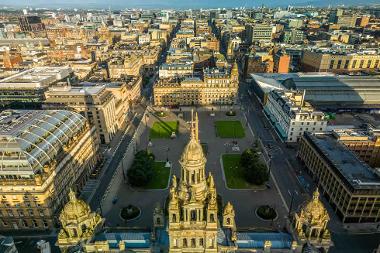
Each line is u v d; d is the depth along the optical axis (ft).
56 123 393.70
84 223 227.40
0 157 320.29
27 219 335.06
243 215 359.87
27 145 332.60
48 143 357.00
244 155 449.48
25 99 649.61
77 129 419.13
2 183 314.14
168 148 530.27
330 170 377.50
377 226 338.95
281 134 557.74
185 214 190.70
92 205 382.01
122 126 624.59
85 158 429.38
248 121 647.15
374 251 299.38
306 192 404.98
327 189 385.50
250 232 238.68
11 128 353.10
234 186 416.46
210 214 189.47
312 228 215.72
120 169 464.65
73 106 523.70
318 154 414.41
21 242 322.34
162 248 221.66
